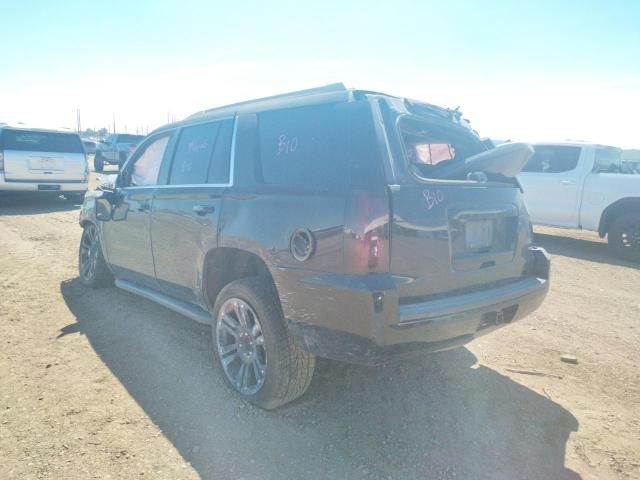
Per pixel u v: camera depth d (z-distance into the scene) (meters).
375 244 2.58
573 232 11.87
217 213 3.44
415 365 3.96
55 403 3.27
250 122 3.50
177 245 3.93
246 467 2.69
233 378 3.44
